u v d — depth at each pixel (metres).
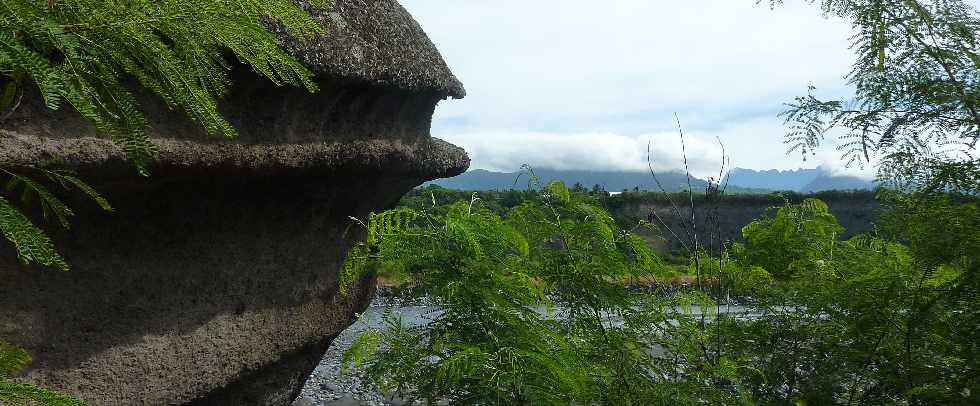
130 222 2.58
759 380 2.88
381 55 3.23
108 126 0.99
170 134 2.42
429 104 3.87
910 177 2.36
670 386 2.26
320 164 3.04
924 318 2.34
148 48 0.98
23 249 0.94
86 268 2.50
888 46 2.46
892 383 2.50
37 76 0.83
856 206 21.22
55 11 0.94
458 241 1.89
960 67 2.34
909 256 2.87
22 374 2.34
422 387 1.90
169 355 2.82
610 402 2.08
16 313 2.32
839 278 3.13
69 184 2.23
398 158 3.51
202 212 2.81
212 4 1.01
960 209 2.26
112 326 2.60
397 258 1.90
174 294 2.81
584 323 2.32
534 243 2.33
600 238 2.28
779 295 3.11
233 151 2.64
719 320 2.91
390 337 2.02
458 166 4.31
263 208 3.05
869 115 2.38
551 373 1.81
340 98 3.09
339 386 6.02
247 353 3.18
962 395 2.21
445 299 1.82
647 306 2.42
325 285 3.62
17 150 1.95
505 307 1.87
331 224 3.50
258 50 1.11
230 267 3.03
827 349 2.81
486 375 1.76
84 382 2.52
